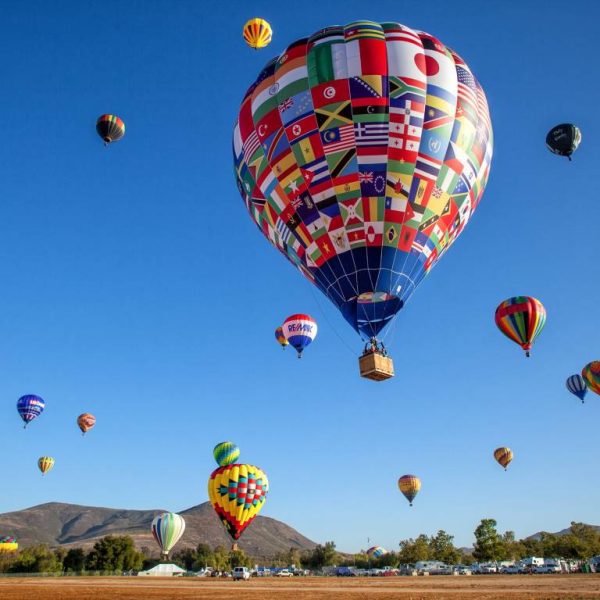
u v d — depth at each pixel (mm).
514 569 68250
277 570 96375
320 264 22547
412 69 22344
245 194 25078
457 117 22625
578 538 100125
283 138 22688
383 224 21688
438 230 22516
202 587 42688
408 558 116438
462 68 23734
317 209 22156
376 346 21250
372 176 21688
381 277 21656
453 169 22453
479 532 97125
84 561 101688
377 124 21750
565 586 34406
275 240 24516
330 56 22500
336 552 143750
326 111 22031
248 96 24484
